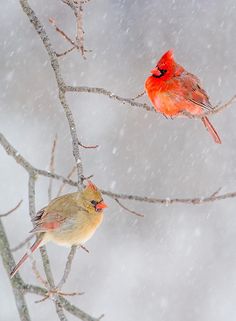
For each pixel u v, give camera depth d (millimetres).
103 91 6305
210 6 15211
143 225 14047
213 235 14242
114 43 14672
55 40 14281
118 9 15078
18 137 13828
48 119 14008
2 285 12664
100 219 6816
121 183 13867
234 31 14875
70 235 6680
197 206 14422
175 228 14211
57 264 13195
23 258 6020
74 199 6785
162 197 13945
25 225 13234
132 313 13203
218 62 14703
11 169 13906
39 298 12742
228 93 14445
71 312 5609
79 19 5980
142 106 6328
